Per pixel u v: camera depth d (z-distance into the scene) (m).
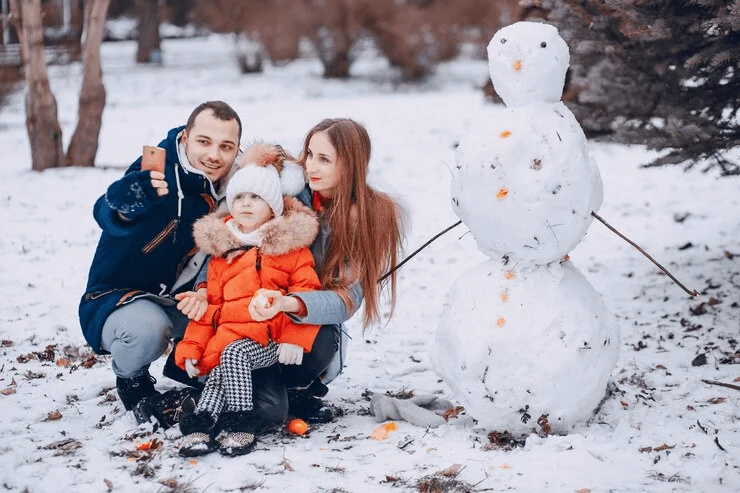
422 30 26.78
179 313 4.45
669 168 10.51
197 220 4.16
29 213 9.70
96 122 12.68
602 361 4.00
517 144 3.85
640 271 7.32
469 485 3.60
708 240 7.96
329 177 4.18
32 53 12.34
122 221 4.14
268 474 3.69
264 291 3.90
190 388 4.45
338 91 25.62
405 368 5.30
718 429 4.17
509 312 3.92
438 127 16.33
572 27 6.10
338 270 4.25
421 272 7.69
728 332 5.81
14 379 5.02
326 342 4.22
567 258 4.15
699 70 5.80
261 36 29.77
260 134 15.55
